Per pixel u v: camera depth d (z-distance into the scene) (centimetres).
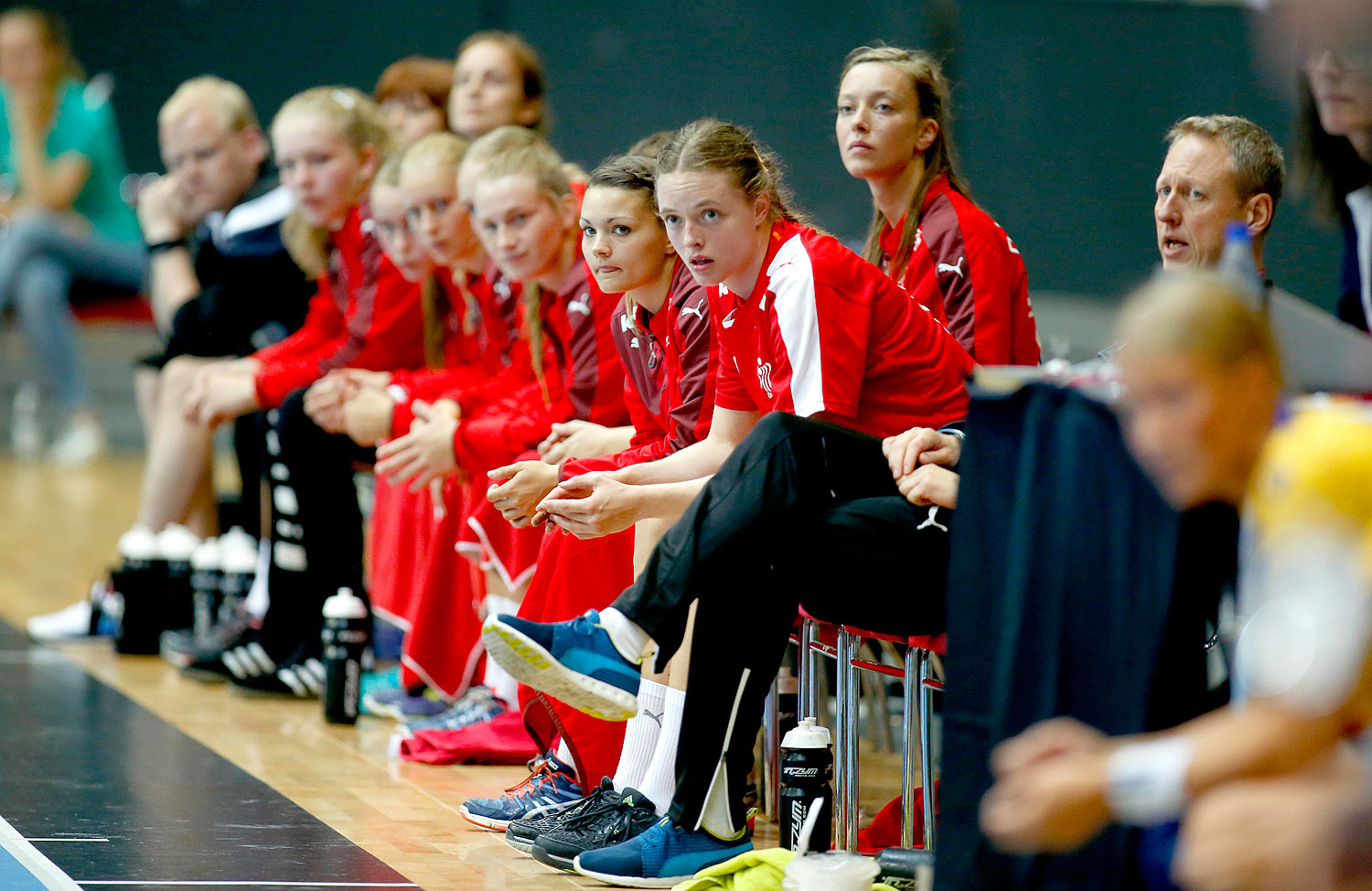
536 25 3384
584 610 986
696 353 936
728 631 793
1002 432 641
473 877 825
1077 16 2936
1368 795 436
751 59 3253
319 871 821
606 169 965
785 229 858
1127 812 481
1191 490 509
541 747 998
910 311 868
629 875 809
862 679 1177
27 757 1077
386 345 1374
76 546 2077
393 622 1340
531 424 1132
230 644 1393
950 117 1087
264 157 1630
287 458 1338
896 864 746
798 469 756
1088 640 616
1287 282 1817
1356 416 483
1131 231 2933
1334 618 450
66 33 3300
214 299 1566
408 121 1619
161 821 916
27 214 2875
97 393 3322
